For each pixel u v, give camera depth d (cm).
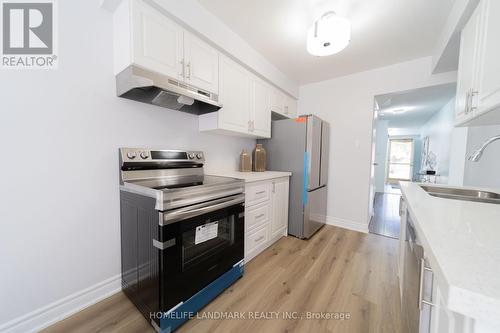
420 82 246
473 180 226
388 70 266
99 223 139
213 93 175
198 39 166
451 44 174
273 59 250
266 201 216
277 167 275
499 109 99
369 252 219
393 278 173
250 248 195
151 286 119
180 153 178
